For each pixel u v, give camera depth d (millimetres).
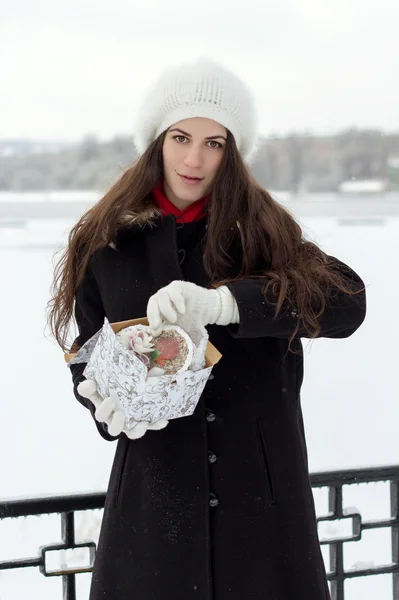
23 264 13805
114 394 1353
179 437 1566
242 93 1646
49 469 4641
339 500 1852
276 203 1695
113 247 1677
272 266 1565
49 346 8172
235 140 1638
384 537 3609
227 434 1578
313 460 4812
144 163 1682
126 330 1403
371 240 17734
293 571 1567
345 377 6988
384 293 11102
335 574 1882
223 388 1593
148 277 1640
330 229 21547
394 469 1868
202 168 1606
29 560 1687
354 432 5410
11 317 9531
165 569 1541
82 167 57281
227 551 1556
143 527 1567
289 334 1490
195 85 1598
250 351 1617
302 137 52594
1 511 1629
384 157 52812
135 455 1604
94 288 1724
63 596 1743
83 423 5648
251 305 1428
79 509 1696
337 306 1521
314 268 1543
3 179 57375
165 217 1651
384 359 7625
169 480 1557
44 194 50156
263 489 1572
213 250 1600
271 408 1611
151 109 1671
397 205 34125
